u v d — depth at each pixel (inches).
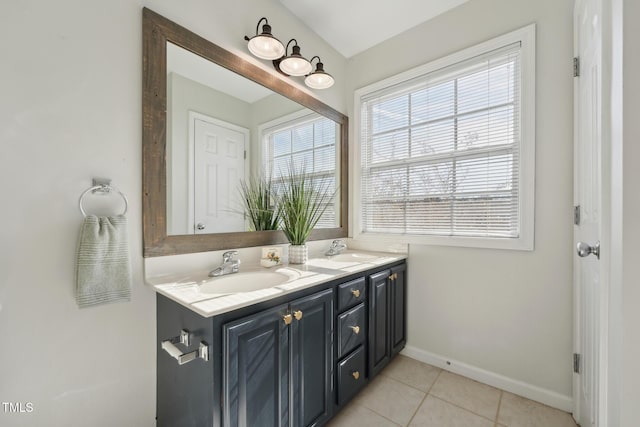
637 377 28.4
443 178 76.4
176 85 51.7
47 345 38.7
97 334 42.9
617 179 30.6
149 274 47.9
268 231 69.2
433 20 77.1
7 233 35.9
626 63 28.7
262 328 40.6
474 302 70.6
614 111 31.4
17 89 36.3
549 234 60.4
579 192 53.4
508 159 66.4
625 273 28.9
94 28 42.3
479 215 70.5
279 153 72.4
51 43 38.7
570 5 58.1
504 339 66.2
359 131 93.2
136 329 46.6
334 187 89.5
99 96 42.8
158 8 49.1
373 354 65.9
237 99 62.7
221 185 59.7
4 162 35.6
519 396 63.7
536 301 62.2
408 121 83.2
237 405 37.3
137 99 46.6
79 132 41.0
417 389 66.7
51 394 39.1
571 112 57.8
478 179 70.6
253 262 65.7
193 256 54.3
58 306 39.6
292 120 75.8
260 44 60.3
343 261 71.7
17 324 36.6
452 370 73.7
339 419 56.9
